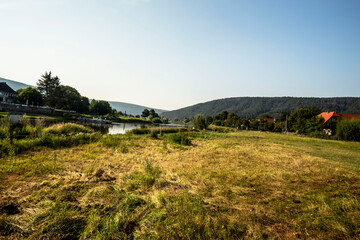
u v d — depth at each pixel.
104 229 2.66
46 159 6.73
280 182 5.65
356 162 9.83
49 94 69.50
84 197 3.70
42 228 2.62
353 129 27.72
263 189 4.93
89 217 2.94
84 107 83.69
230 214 3.41
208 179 5.44
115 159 7.60
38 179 4.65
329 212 3.67
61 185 4.27
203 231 2.76
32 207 3.24
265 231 2.93
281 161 9.13
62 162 6.53
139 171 5.86
